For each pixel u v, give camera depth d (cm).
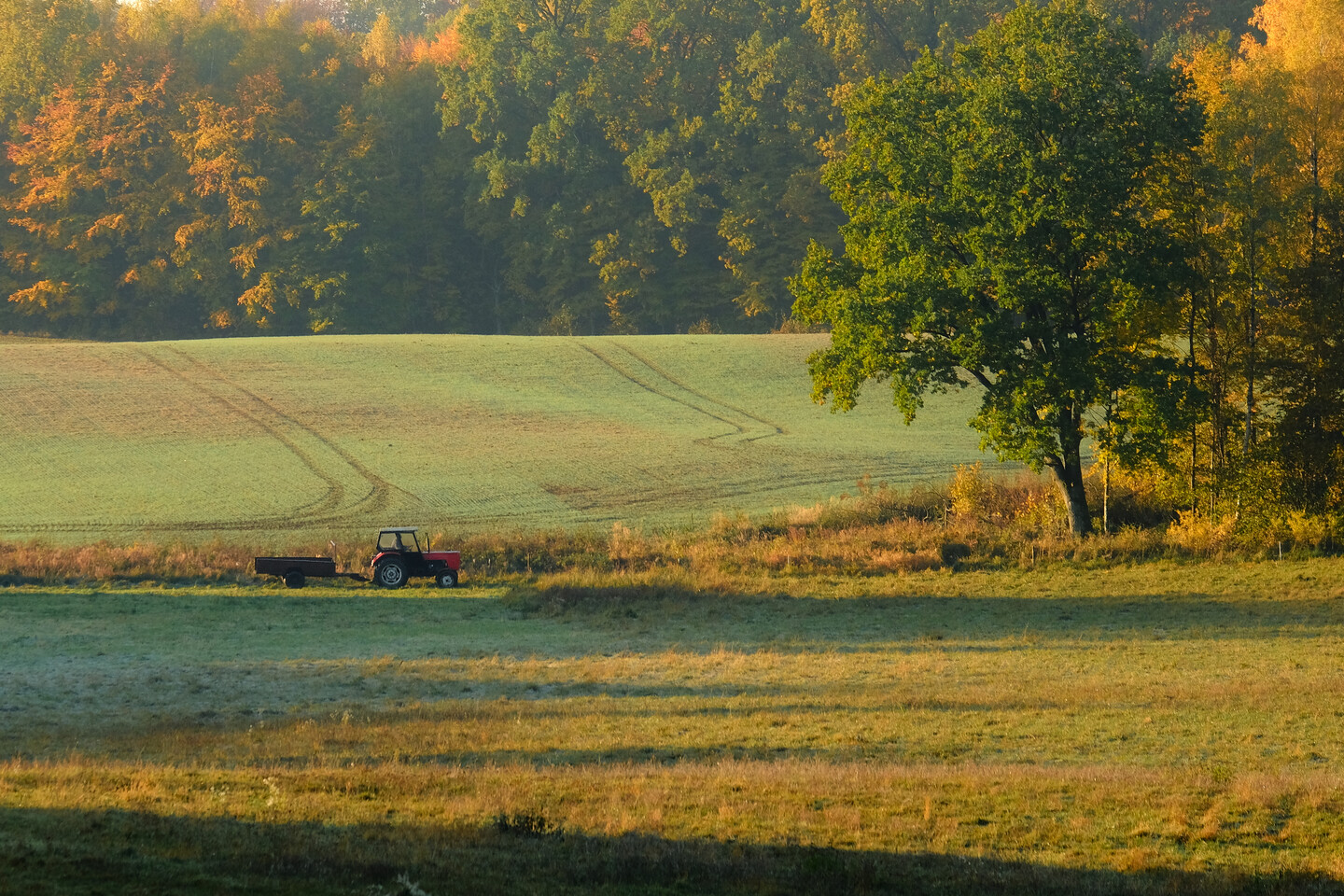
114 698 9038
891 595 13862
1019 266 14825
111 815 4994
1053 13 15612
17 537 17200
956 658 10600
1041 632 11769
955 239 16200
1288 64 18800
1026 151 14950
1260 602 12762
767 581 14550
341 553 15850
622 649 11275
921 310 15538
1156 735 7525
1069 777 6316
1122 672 9750
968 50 16362
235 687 9494
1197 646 10850
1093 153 14825
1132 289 14650
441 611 13212
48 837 4534
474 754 7144
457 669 10212
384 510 19025
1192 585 13688
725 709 8531
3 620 12244
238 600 13675
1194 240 16075
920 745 7356
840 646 11306
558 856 4781
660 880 4544
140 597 13688
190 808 5300
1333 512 14988
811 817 5525
